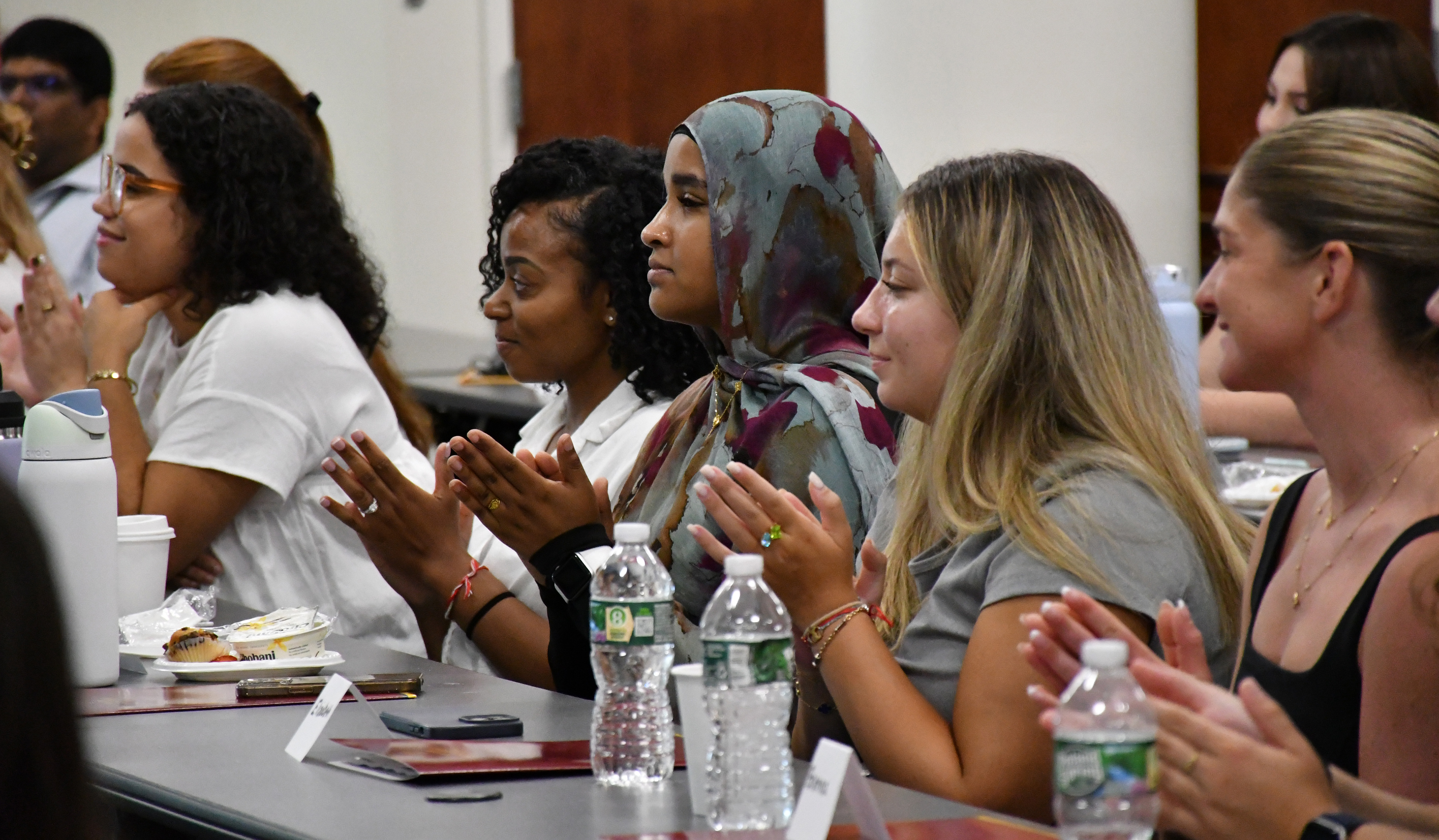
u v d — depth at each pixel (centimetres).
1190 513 502
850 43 1199
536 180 789
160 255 852
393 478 681
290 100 1123
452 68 1917
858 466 643
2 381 830
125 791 443
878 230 704
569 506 625
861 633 485
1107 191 1164
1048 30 1155
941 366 527
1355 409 435
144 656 615
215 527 818
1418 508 425
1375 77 987
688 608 673
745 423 676
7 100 1494
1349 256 422
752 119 679
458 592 690
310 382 834
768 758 405
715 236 677
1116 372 510
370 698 547
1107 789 347
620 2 1850
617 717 441
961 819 398
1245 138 1461
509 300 799
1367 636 419
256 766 460
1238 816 367
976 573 493
